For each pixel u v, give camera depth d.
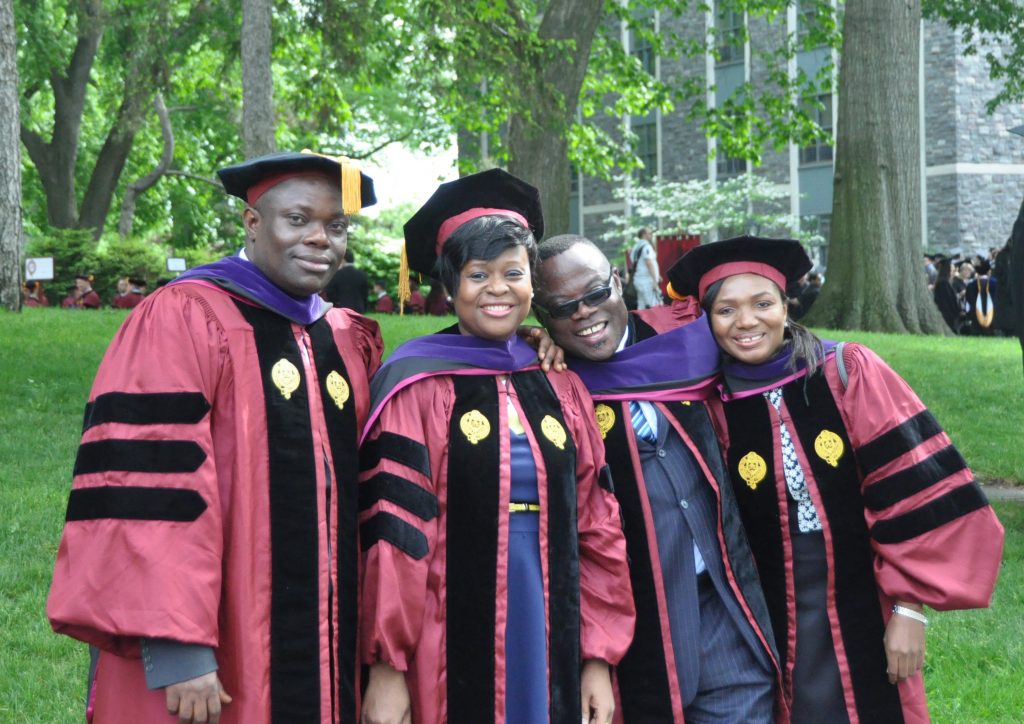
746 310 3.25
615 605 3.14
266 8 13.80
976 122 27.53
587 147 23.11
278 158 2.89
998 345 14.16
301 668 2.78
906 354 12.72
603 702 3.09
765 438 3.28
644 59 32.78
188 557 2.64
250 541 2.77
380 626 2.87
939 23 27.44
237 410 2.81
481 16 15.45
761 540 3.27
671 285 3.46
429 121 28.27
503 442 3.08
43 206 33.44
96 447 2.68
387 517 2.95
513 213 3.18
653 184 32.66
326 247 2.94
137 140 31.91
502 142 25.22
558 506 3.08
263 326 2.91
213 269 2.95
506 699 2.97
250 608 2.75
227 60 22.17
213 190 32.28
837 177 17.11
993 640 4.87
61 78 28.69
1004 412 9.84
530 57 15.89
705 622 3.26
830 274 17.09
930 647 4.83
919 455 3.17
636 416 3.37
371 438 3.06
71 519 2.66
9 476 6.87
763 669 3.20
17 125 14.39
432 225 3.24
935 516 3.12
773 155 30.30
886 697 3.18
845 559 3.20
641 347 3.44
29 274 20.77
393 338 12.05
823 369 3.29
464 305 3.12
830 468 3.22
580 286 3.34
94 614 2.59
